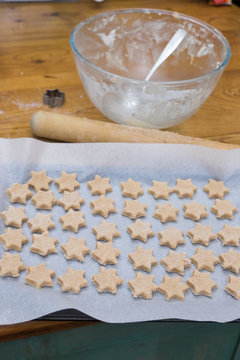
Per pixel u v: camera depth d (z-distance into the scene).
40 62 0.85
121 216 0.64
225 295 0.57
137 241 0.62
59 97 0.76
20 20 0.96
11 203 0.64
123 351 0.59
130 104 0.68
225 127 0.75
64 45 0.90
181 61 0.78
